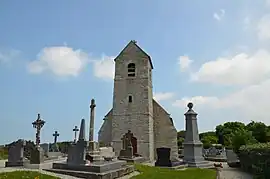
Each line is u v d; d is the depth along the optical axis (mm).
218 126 55188
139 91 31531
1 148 28109
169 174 13719
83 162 12367
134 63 32594
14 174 9711
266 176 11969
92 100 17141
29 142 22406
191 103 21062
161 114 32625
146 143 29719
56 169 12516
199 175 13727
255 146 14867
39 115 23234
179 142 39625
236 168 19031
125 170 13711
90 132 16594
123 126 30844
